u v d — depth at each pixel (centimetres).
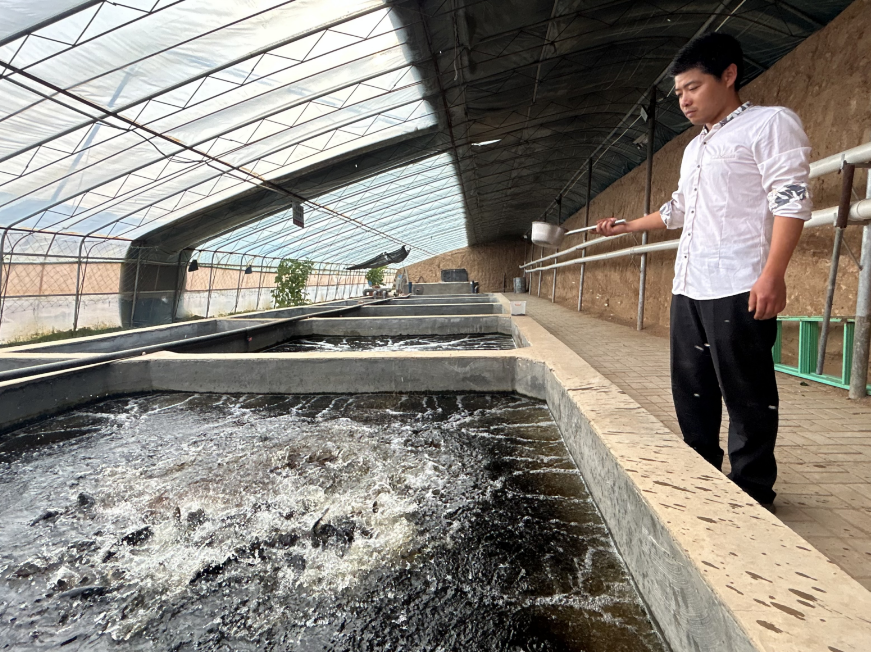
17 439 311
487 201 2033
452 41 665
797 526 135
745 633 76
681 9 591
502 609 138
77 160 702
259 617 140
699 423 167
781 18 543
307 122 809
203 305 1544
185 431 321
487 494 213
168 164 808
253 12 504
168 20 486
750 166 137
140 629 137
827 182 391
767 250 136
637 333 650
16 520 203
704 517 115
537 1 575
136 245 1152
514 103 925
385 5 542
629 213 1014
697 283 150
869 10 368
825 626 75
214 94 647
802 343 333
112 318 1138
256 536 185
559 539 174
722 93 143
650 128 768
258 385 416
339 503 209
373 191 1383
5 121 575
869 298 261
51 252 952
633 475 143
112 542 184
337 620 137
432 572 158
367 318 823
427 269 3666
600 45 701
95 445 297
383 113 859
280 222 1404
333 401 390
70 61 502
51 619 143
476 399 382
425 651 124
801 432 216
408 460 257
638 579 139
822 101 413
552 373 322
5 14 418
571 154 1338
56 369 342
